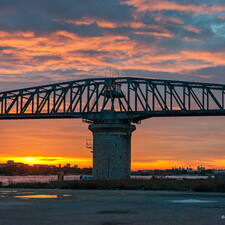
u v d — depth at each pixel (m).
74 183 89.12
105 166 112.62
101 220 37.44
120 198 59.84
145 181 90.19
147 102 114.69
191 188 80.00
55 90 123.38
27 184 94.25
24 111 126.31
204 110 111.12
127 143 116.75
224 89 111.00
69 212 43.41
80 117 118.88
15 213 42.56
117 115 115.94
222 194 67.56
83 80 120.44
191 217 39.44
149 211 44.06
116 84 117.94
